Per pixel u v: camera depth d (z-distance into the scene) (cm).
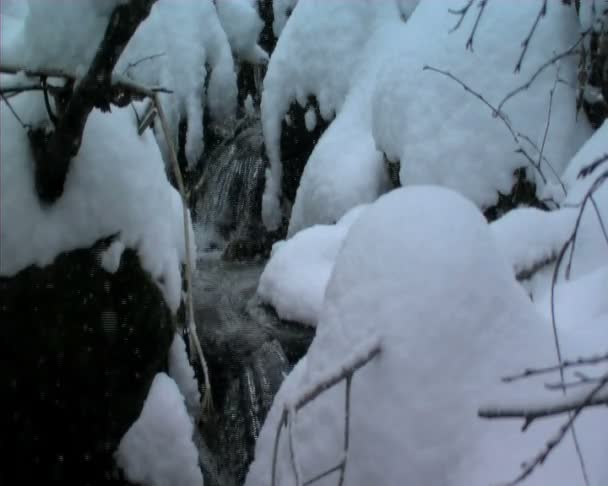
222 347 444
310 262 438
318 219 649
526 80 467
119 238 225
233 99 905
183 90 827
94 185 218
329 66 744
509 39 480
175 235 323
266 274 450
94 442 232
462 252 168
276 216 828
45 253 205
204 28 861
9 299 200
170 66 817
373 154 621
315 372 180
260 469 213
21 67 182
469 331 163
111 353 229
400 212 178
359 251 180
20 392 209
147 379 245
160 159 263
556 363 168
